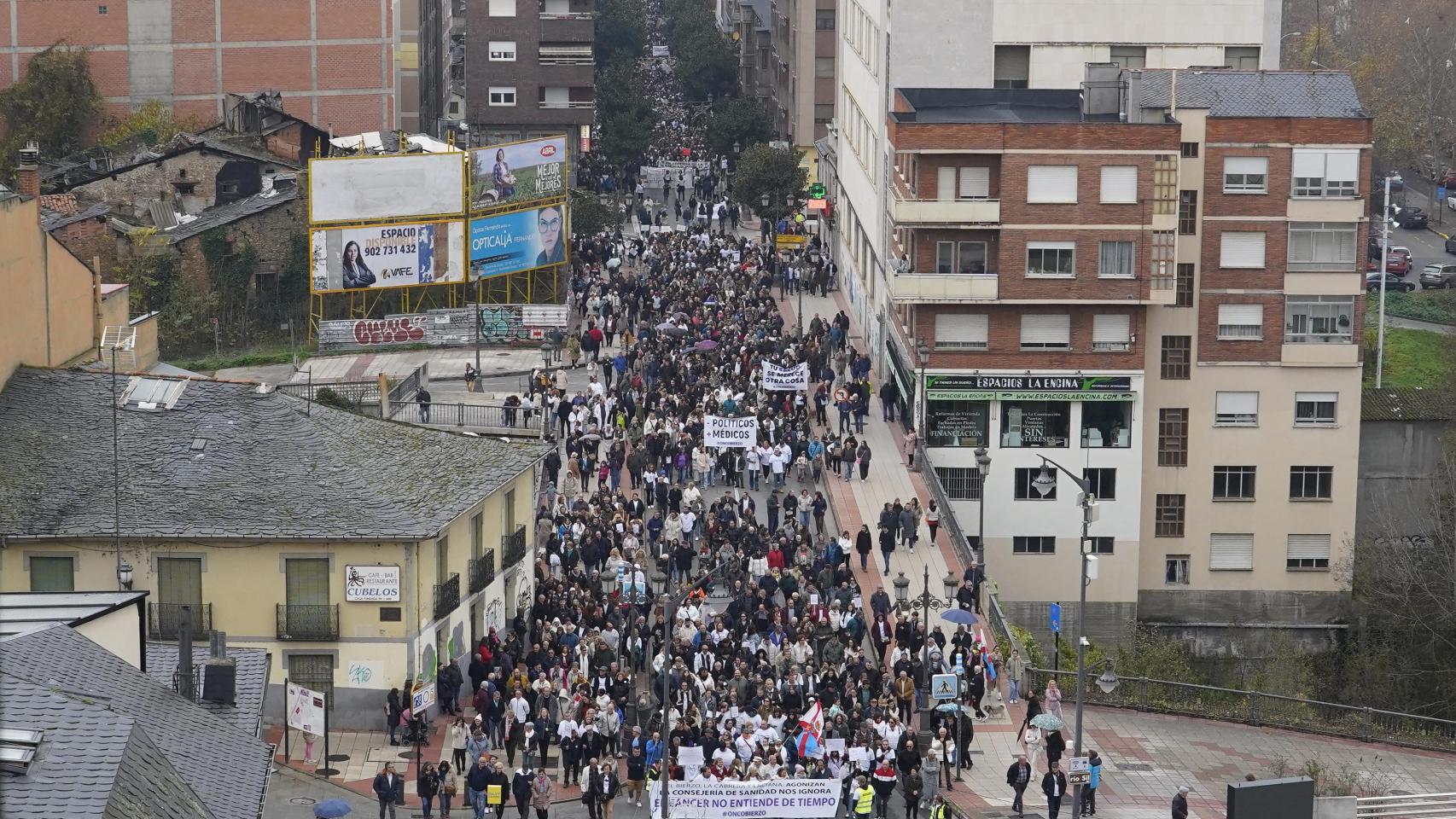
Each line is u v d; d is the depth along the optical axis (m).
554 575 91.62
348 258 143.00
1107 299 114.94
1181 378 119.94
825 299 160.38
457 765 74.44
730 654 80.44
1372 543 120.88
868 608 92.06
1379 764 81.12
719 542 93.56
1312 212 118.69
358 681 79.62
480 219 146.50
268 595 79.44
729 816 67.44
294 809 70.62
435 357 138.00
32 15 188.50
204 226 146.12
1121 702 86.00
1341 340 120.06
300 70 191.50
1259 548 121.62
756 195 183.25
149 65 189.50
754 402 114.25
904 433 119.25
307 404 86.56
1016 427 117.88
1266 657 116.31
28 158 101.56
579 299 150.38
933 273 115.44
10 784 36.94
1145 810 74.56
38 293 91.44
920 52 132.62
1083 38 133.00
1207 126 117.75
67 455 82.50
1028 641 92.44
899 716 77.88
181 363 136.62
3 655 45.62
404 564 79.12
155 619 79.12
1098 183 114.00
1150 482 120.88
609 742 74.56
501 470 84.50
